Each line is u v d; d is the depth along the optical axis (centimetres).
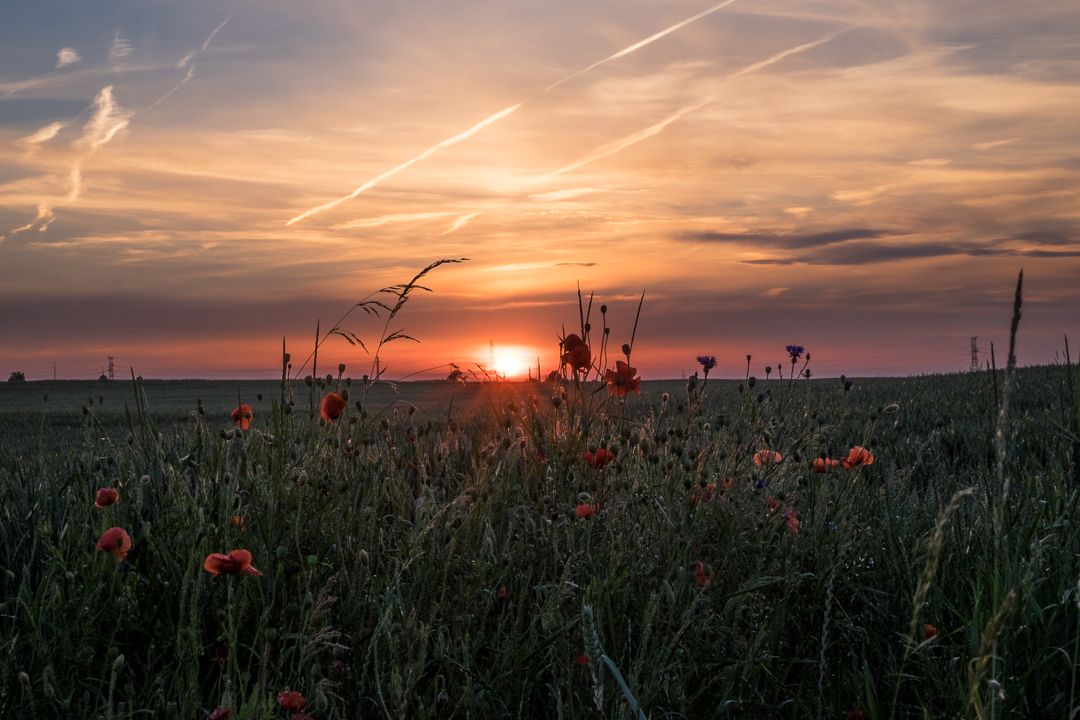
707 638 290
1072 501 333
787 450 395
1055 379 1212
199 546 299
